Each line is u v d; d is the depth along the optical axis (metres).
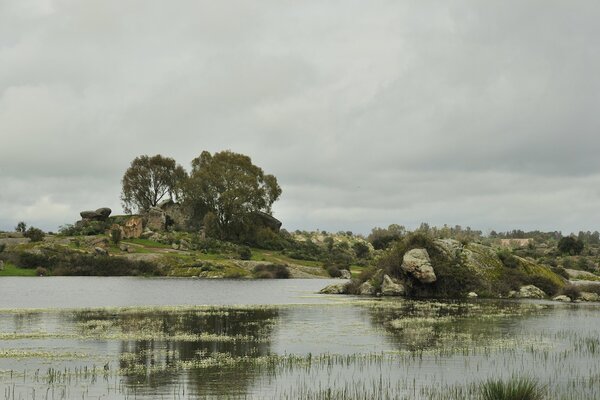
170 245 166.38
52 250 143.88
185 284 110.50
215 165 190.88
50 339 37.94
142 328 43.62
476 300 75.19
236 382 26.39
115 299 73.25
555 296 80.12
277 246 192.50
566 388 25.95
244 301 71.75
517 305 67.19
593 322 49.34
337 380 27.02
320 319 50.81
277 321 49.12
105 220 190.75
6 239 151.62
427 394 24.59
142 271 142.75
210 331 42.44
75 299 72.62
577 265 149.75
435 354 33.53
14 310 57.34
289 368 29.45
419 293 83.62
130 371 28.44
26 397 23.77
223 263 150.50
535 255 168.38
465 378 27.64
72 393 24.38
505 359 32.22
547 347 36.06
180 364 30.19
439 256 86.19
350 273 160.75
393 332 42.38
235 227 189.38
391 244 98.75
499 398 23.03
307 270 160.12
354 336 40.25
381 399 23.75
